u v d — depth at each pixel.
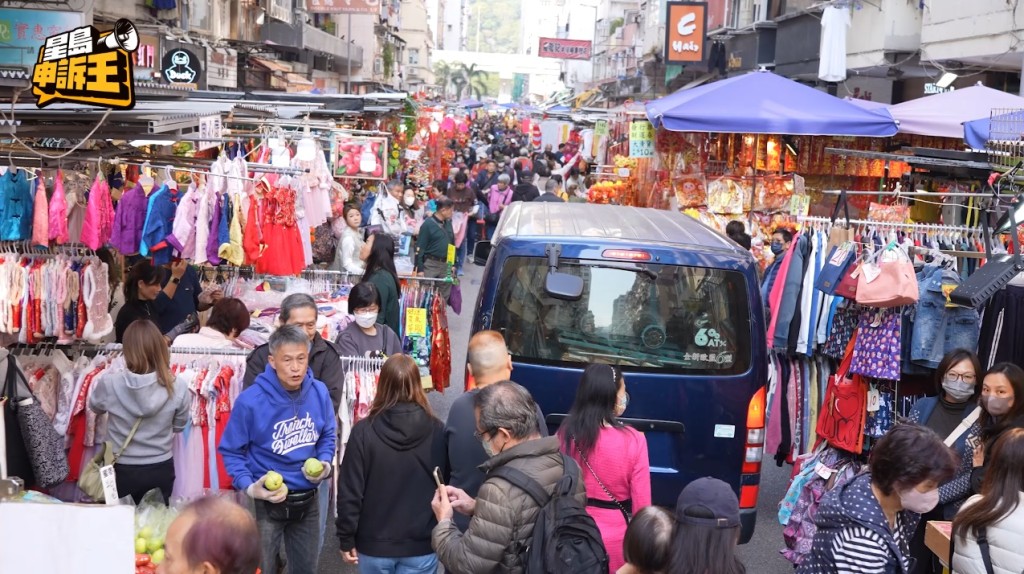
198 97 14.34
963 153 8.53
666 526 3.27
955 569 4.20
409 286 9.33
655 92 43.97
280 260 7.87
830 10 19.70
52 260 7.00
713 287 6.12
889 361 6.96
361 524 4.91
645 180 16.33
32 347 6.76
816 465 7.12
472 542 3.84
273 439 5.19
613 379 4.78
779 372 8.01
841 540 3.93
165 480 5.66
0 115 6.27
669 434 6.11
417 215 16.95
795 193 12.52
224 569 2.88
